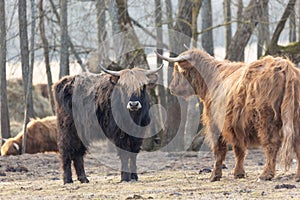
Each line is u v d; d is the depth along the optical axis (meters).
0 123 24.14
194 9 22.81
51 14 31.12
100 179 14.70
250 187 12.12
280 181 12.72
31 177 15.64
